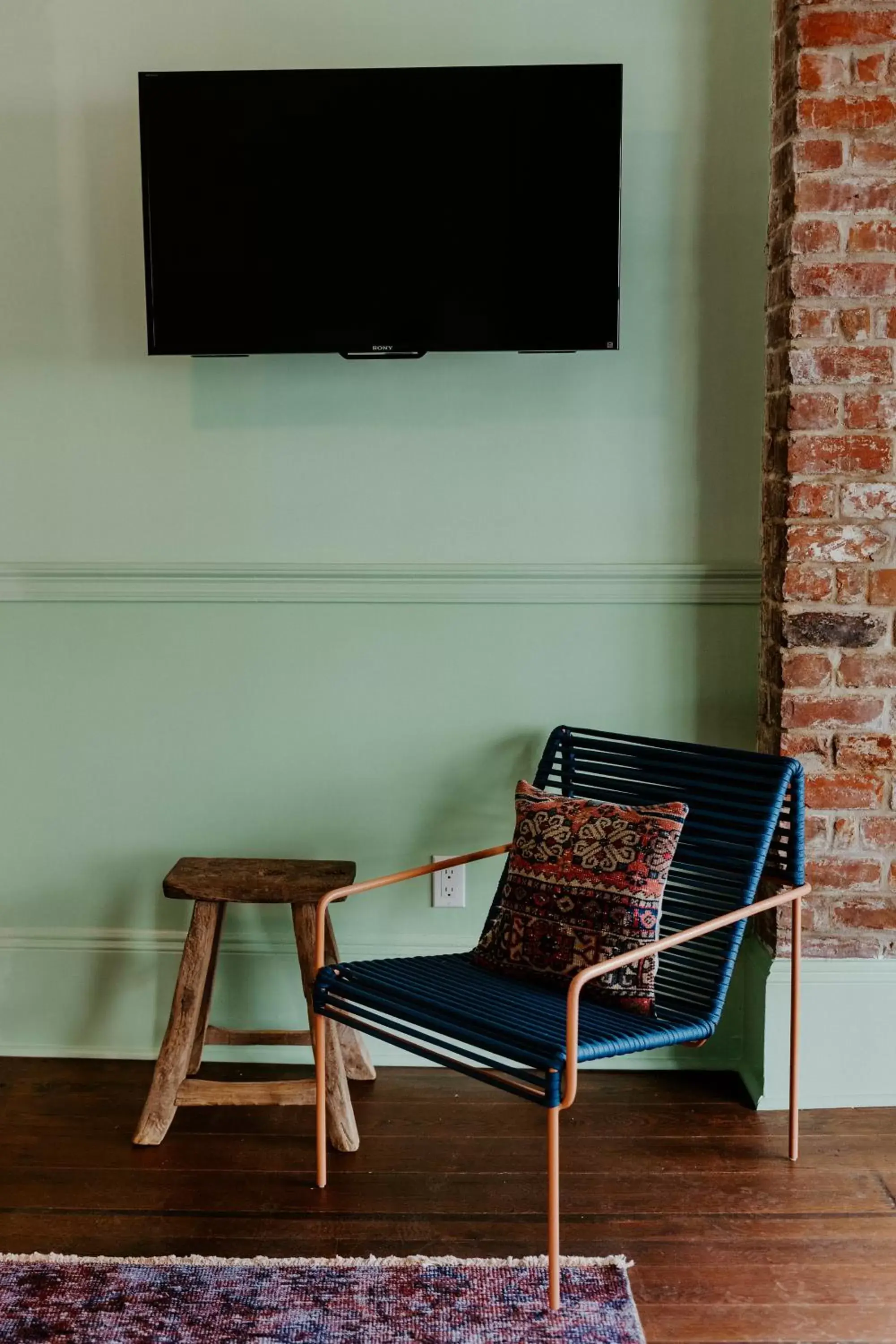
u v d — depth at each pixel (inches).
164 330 99.8
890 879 99.9
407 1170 92.4
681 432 105.2
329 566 106.5
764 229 102.9
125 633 108.7
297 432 106.3
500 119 96.0
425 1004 82.4
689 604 106.5
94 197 104.7
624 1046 78.3
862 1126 98.8
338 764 109.3
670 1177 91.1
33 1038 112.2
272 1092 95.7
